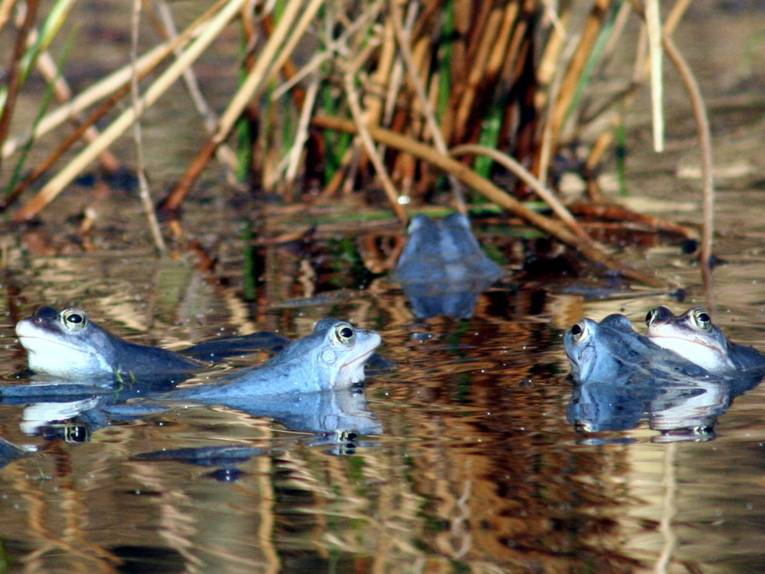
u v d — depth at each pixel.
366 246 12.65
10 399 7.87
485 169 15.13
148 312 10.05
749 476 5.96
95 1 28.55
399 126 15.02
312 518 5.62
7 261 12.28
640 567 5.01
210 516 5.68
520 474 6.11
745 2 28.55
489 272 11.27
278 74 15.17
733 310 9.52
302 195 15.32
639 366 7.86
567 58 15.10
